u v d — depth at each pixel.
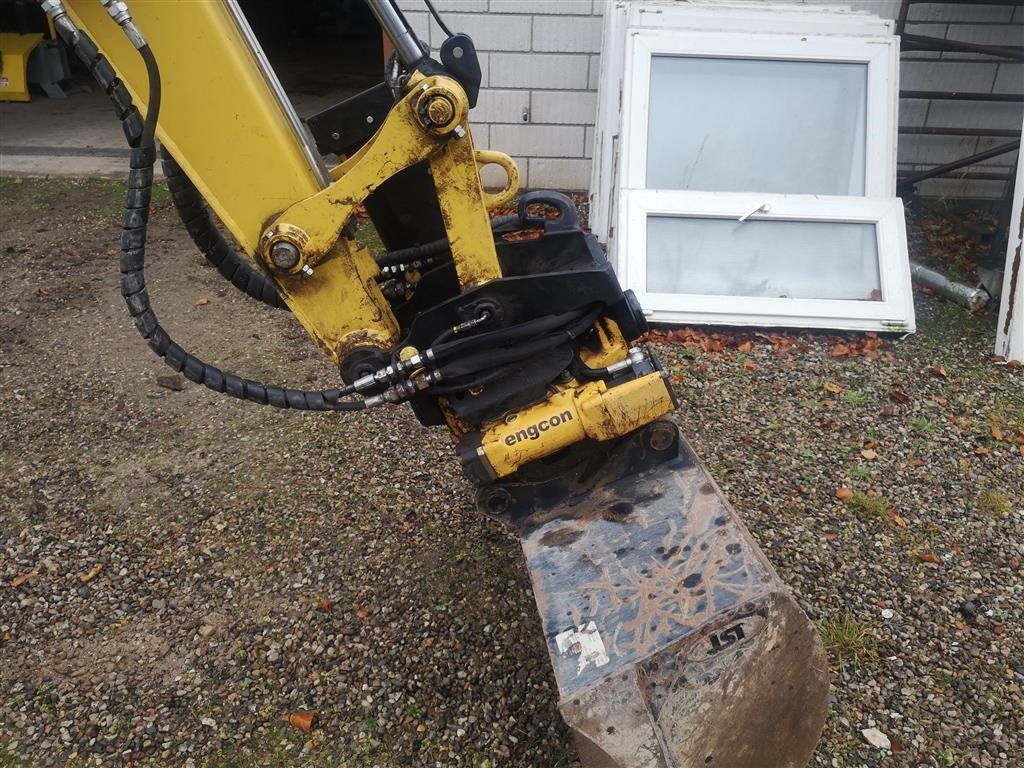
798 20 4.83
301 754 2.19
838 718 2.25
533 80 5.82
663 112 4.72
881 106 4.64
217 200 1.86
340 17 12.88
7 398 3.75
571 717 1.61
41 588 2.72
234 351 4.17
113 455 3.38
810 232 4.44
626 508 2.02
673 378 3.88
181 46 1.74
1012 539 2.92
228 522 3.01
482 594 2.68
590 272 1.98
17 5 8.63
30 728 2.26
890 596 2.66
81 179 6.53
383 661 2.45
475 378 2.01
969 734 2.21
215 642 2.53
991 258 5.17
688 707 1.67
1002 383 3.86
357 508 3.07
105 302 4.68
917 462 3.31
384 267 2.25
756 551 1.80
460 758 2.17
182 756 2.19
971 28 5.63
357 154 2.14
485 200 2.05
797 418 3.60
